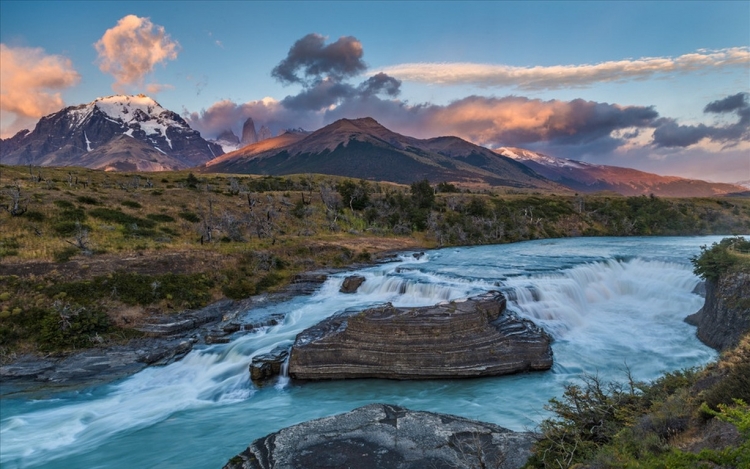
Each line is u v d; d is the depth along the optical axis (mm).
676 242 78438
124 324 31719
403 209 90312
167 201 67938
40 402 22438
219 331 30500
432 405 19672
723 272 26703
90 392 23547
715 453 6727
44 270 35594
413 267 48719
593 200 116688
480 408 19109
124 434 18750
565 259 52625
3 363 26375
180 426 19266
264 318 32688
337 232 75250
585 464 10344
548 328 28844
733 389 10133
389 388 21766
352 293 40219
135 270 38594
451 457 12539
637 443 10117
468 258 57719
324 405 20422
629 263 45062
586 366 23453
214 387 23531
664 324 30062
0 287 32188
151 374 25672
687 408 11180
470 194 127375
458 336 23172
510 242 85438
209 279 41000
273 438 13914
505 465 12031
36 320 29938
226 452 16891
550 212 105000
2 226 43875
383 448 13117
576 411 14094
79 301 32906
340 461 12508
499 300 27703
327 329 25484
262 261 46844
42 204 52000
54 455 17281
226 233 57938
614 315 32656
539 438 13258
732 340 23469
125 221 54250
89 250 41375
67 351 27891
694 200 117938
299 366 22953
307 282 43469
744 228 99000
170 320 32906
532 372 22875
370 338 23219
